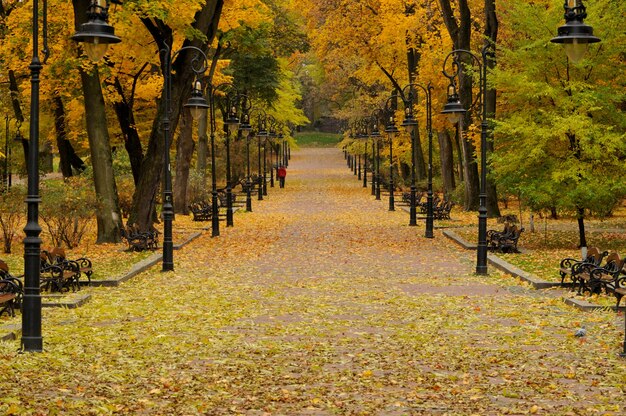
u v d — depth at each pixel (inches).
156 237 1234.0
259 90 2623.0
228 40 1567.4
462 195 2022.6
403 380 431.2
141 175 1263.5
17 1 1417.3
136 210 1258.0
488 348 516.7
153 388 410.9
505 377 434.9
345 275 912.3
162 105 1264.8
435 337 557.6
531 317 634.8
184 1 1128.8
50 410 357.4
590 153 1050.7
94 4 546.6
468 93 1663.4
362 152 3297.2
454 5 1930.4
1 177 1902.1
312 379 432.8
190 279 885.8
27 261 505.0
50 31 1201.4
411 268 974.4
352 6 2137.1
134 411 367.6
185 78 1251.8
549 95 1091.9
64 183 1259.2
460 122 1744.6
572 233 1352.1
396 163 2997.0
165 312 665.0
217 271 952.9
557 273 877.8
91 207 1214.9
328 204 2253.9
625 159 1106.1
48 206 1182.3
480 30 1856.5
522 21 1140.5
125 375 438.9
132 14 1080.8
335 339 551.5
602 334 559.5
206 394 399.5
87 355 490.6
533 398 390.3
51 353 494.9
